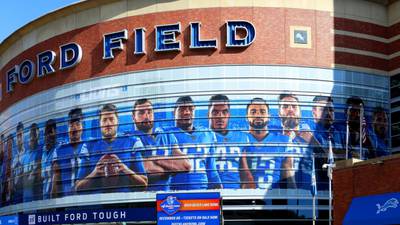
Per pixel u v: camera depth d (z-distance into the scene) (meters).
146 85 67.69
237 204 64.06
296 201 64.25
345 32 68.62
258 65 66.25
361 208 37.34
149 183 66.00
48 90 74.94
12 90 81.31
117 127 68.38
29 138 77.19
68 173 71.19
